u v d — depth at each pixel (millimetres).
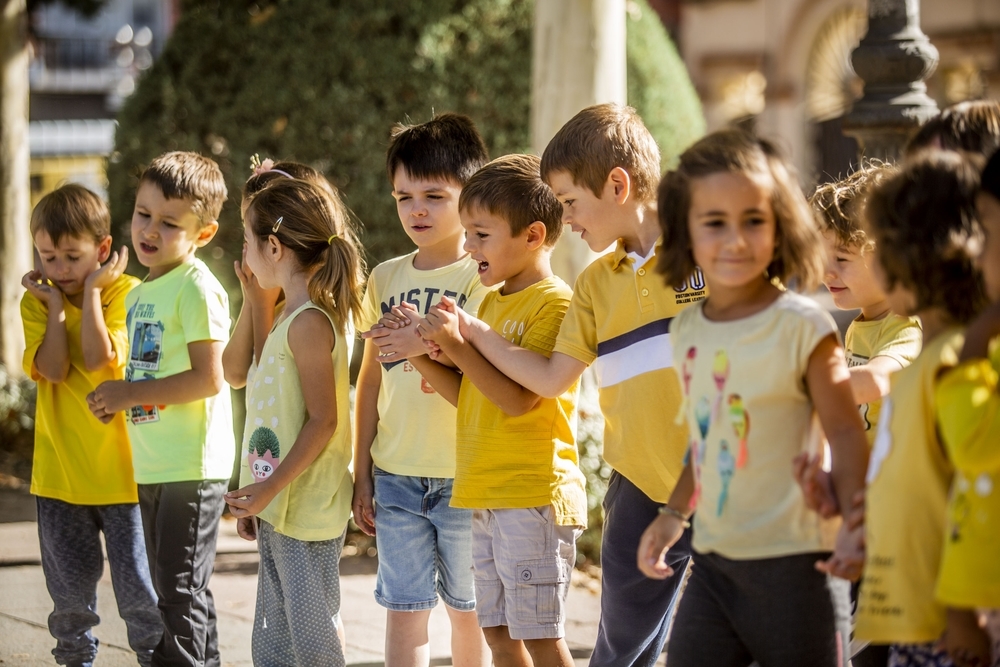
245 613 6816
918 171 3117
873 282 4316
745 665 3537
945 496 3010
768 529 3320
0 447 11094
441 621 6625
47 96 37406
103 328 5312
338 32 9750
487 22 9828
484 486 4465
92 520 5441
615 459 4410
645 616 4461
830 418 3246
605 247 4387
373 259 9594
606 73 7672
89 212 5531
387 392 5020
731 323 3406
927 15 21750
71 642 5441
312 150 9672
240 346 5441
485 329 4371
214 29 10180
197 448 5082
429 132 5008
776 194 3307
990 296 3057
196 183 5262
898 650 3273
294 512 4758
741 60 24094
